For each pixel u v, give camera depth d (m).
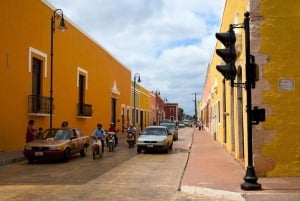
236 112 18.30
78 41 34.69
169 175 14.95
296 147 13.23
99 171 16.17
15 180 13.80
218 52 11.20
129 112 61.25
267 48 13.41
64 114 31.09
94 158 21.22
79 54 35.00
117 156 22.97
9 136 22.78
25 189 11.95
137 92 68.56
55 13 28.52
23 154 20.50
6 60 22.38
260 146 13.28
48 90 27.88
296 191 10.72
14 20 23.23
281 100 13.32
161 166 17.84
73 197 10.73
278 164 13.23
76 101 34.06
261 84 13.36
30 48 25.20
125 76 57.81
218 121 33.06
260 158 13.26
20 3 23.92
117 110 52.00
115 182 13.28
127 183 13.08
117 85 51.81
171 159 21.05
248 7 13.63
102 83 43.47
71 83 32.84
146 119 80.69
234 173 14.46
